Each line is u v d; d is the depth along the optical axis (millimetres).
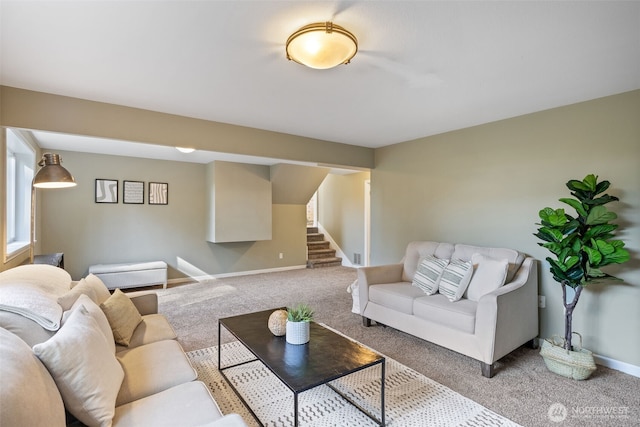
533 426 1846
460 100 2711
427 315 2820
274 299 4633
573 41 1780
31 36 1713
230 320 2518
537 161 3018
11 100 2414
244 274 6504
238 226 5957
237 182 5941
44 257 3467
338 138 4062
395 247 4383
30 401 966
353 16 1549
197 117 3162
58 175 2434
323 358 1849
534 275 2877
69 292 1894
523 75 2229
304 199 7242
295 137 3869
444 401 2092
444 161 3785
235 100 2707
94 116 2707
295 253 7238
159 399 1433
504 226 3248
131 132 2863
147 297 2635
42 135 3729
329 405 2061
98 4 1442
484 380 2361
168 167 5680
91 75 2215
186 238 5867
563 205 2855
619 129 2564
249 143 3520
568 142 2832
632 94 2502
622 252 2234
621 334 2551
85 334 1388
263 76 2236
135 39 1756
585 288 2738
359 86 2412
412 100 2709
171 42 1788
